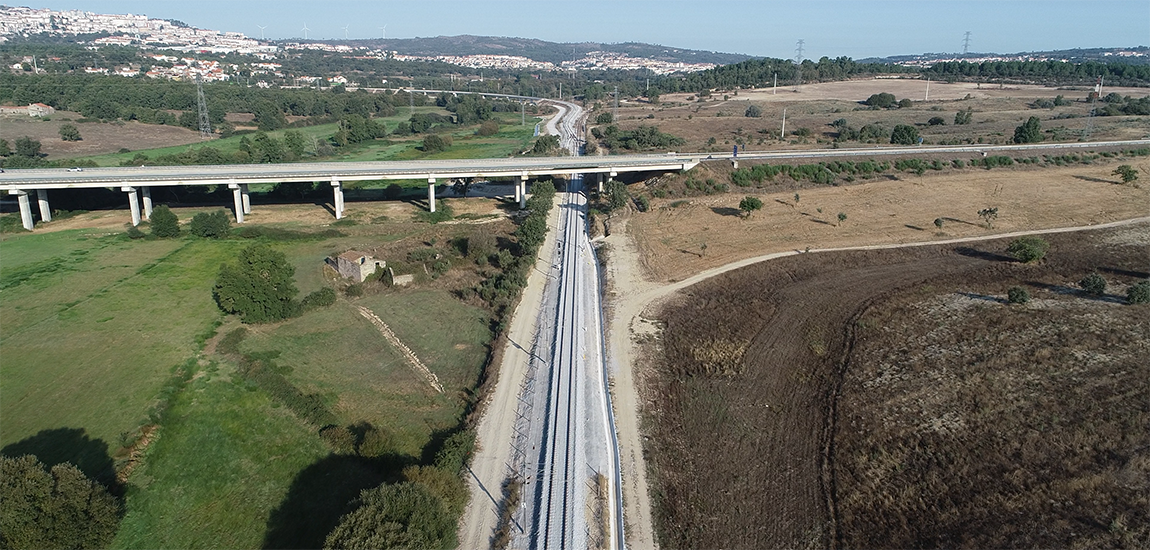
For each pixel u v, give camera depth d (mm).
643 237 95438
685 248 91000
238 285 67750
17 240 96438
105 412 52094
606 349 62062
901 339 62625
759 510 41875
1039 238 89125
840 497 42562
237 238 98562
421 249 92188
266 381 56250
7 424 50406
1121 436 46438
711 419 51250
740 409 52594
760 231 97312
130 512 41562
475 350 63031
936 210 105750
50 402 53438
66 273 83250
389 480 42438
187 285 79812
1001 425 48406
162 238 97688
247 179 105188
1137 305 67875
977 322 65188
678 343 63594
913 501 41844
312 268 86000
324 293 73500
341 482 44312
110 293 76812
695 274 81875
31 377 57375
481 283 79562
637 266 84438
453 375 58438
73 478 37719
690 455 47156
